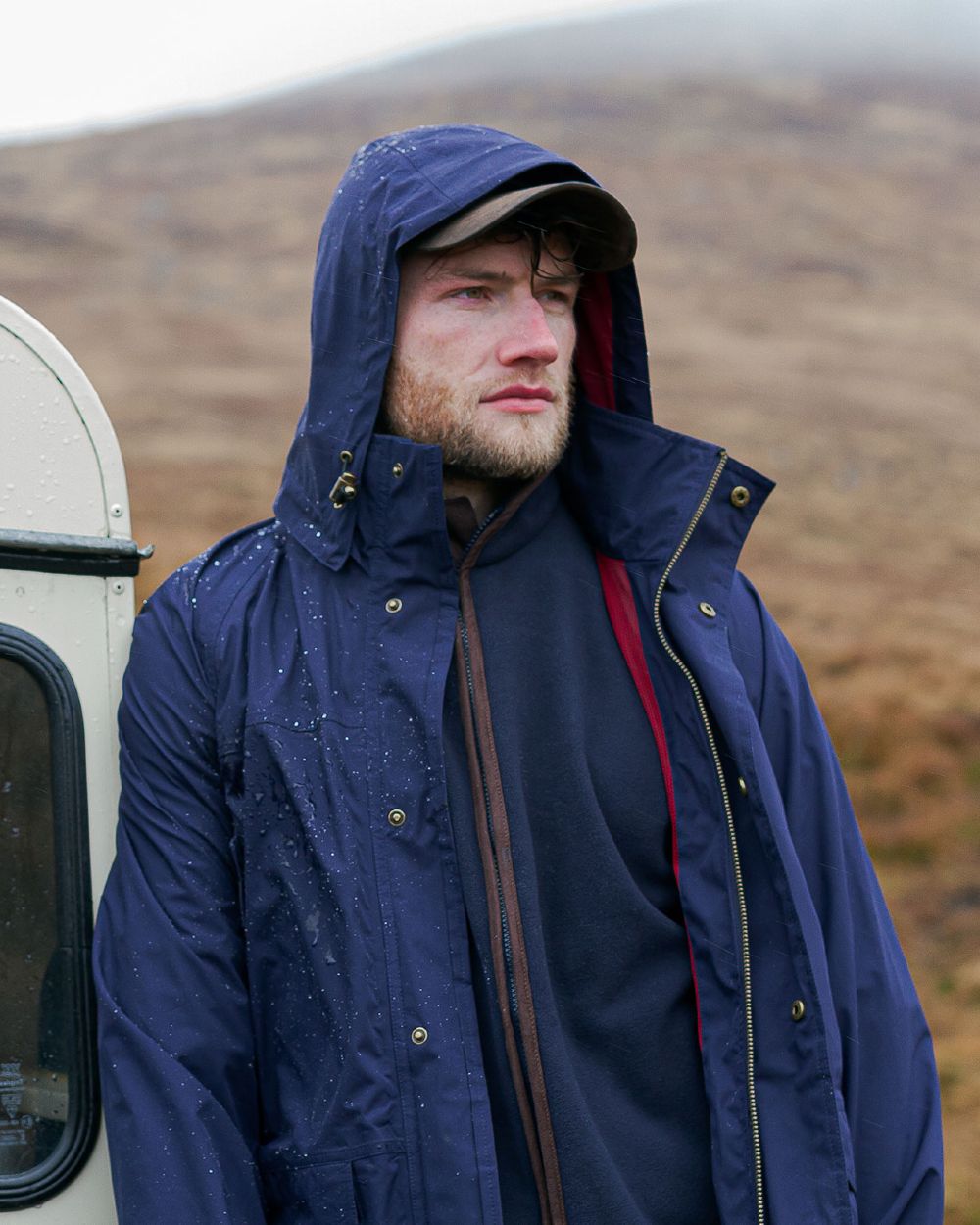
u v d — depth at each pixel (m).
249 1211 1.61
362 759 1.69
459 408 1.78
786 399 41.78
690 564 1.88
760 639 1.92
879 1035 1.83
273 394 40.97
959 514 33.25
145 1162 1.58
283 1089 1.66
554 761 1.77
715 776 1.77
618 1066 1.71
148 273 53.19
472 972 1.67
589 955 1.72
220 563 1.86
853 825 1.92
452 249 1.78
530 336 1.78
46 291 49.75
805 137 76.06
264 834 1.68
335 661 1.74
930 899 13.88
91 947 1.73
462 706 1.76
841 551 29.95
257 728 1.69
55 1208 1.70
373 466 1.77
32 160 68.00
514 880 1.69
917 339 49.31
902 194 67.50
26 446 1.74
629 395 2.02
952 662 22.20
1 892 1.72
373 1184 1.57
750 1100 1.71
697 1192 1.71
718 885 1.76
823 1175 1.68
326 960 1.63
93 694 1.76
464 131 1.87
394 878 1.65
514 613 1.83
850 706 19.34
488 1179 1.57
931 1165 1.80
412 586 1.78
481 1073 1.60
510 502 1.83
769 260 56.78
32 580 1.74
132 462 32.81
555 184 1.75
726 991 1.75
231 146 73.25
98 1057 1.72
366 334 1.80
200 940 1.67
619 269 1.93
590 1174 1.63
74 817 1.74
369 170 1.85
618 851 1.76
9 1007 1.71
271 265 55.69
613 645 1.87
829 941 1.83
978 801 16.30
